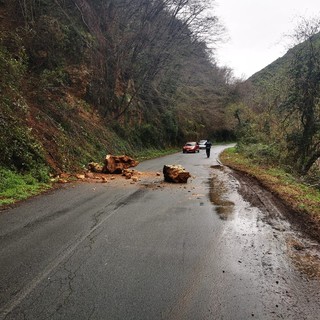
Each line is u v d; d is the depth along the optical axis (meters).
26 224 7.48
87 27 27.91
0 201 9.41
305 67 20.77
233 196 11.16
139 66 34.88
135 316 3.92
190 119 57.56
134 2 32.94
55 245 6.18
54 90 21.72
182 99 53.03
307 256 5.84
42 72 20.61
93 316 3.91
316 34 20.45
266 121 29.27
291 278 4.97
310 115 20.70
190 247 6.18
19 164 12.73
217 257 5.71
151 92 41.19
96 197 10.74
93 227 7.36
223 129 70.94
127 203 9.91
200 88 60.72
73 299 4.27
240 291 4.54
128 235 6.84
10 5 21.23
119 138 29.03
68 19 25.56
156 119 41.81
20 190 10.76
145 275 4.98
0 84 15.01
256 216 8.48
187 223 7.78
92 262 5.43
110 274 5.00
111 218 8.16
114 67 30.45
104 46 29.72
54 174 14.31
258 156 24.69
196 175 16.78
